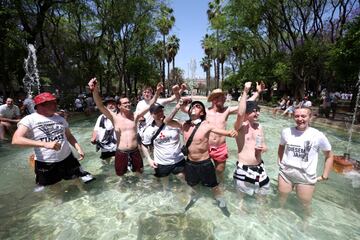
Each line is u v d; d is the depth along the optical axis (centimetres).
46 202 467
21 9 1342
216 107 524
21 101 1423
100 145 667
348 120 1375
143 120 640
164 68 4325
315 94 2859
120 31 2678
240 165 453
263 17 2272
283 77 2177
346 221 414
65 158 471
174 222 409
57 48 2500
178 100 487
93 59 2423
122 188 524
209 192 460
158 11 2806
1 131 897
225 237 372
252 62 2659
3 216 424
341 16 1978
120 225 402
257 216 421
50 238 370
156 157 504
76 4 1784
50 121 439
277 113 2034
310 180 398
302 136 398
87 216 426
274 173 625
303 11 2220
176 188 505
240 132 452
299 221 408
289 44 2303
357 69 1230
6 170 639
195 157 444
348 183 567
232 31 2491
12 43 1174
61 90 2391
